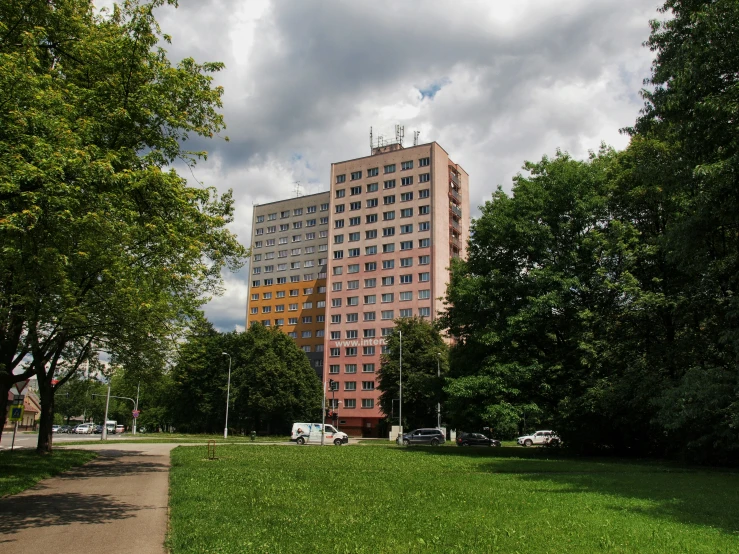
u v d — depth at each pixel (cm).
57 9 1480
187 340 2831
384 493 1469
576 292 3331
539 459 2961
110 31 1580
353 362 9356
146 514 1193
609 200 3344
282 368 8069
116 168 1395
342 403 9294
